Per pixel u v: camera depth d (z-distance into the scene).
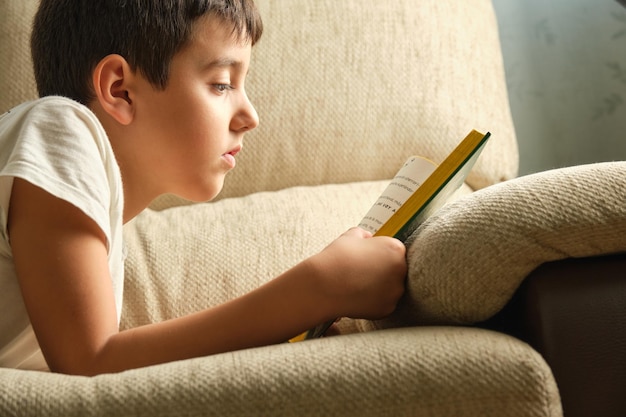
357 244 0.72
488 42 1.44
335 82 1.31
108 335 0.70
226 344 0.70
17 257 0.70
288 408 0.57
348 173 1.33
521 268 0.63
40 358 0.90
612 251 0.63
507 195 0.66
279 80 1.30
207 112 0.82
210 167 0.85
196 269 1.07
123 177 0.85
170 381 0.58
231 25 0.83
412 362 0.58
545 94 1.87
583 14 1.85
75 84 0.85
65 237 0.69
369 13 1.35
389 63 1.34
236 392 0.57
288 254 1.11
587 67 1.85
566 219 0.63
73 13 0.85
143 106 0.82
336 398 0.57
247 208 1.20
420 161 0.83
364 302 0.71
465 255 0.65
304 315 0.70
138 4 0.81
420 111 1.33
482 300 0.65
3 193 0.71
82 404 0.57
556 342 0.62
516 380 0.58
